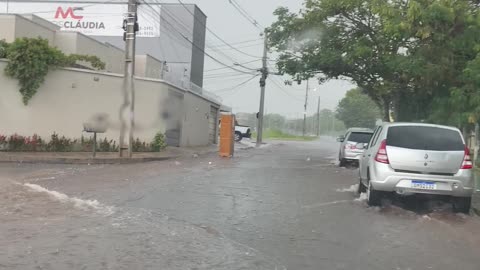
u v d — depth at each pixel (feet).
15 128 73.92
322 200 39.75
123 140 72.43
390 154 35.68
